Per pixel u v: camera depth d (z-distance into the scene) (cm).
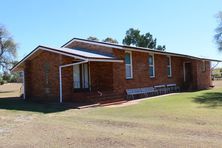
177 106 1541
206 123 1059
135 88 2281
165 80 2692
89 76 2194
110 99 1962
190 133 905
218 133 896
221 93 2384
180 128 979
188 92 2612
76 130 980
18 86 5238
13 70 2384
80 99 1853
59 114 1409
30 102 2012
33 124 1123
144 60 2420
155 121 1123
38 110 1574
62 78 1931
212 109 1410
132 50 2228
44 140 848
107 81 2117
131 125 1054
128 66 2250
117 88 2108
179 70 2962
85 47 2312
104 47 2169
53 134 923
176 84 2866
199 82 3019
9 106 1802
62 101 1919
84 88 2172
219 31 4347
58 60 1966
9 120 1246
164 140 813
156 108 1485
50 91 2028
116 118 1223
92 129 995
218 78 5397
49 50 1994
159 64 2623
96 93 1909
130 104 1769
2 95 3055
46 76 2062
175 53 2739
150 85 2464
